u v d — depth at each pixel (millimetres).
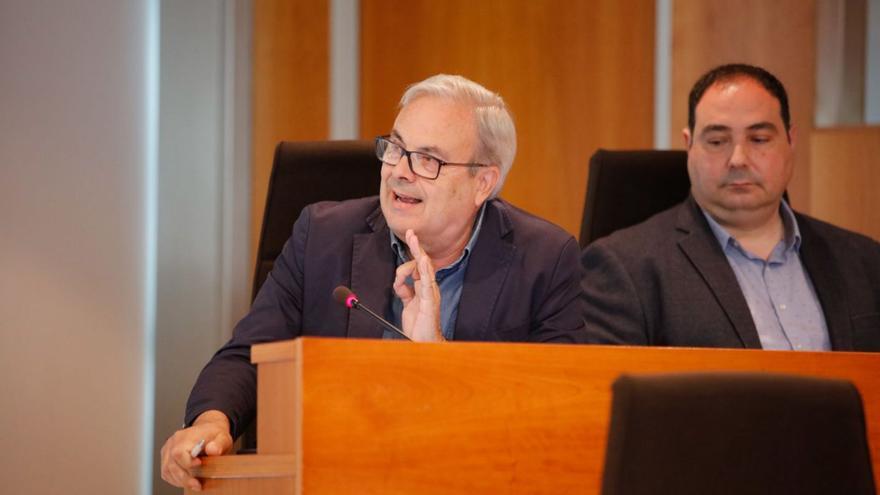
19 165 5645
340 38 7250
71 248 5938
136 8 6410
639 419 2146
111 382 6184
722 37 7164
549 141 7293
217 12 6656
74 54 5973
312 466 2781
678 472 2154
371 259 4199
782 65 7113
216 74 6637
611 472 2158
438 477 2877
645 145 7242
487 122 4133
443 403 2902
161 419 6395
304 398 2791
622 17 7277
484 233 4277
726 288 5031
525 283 4242
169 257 6531
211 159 6613
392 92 7340
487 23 7340
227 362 4043
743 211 5141
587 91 7281
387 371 2865
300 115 7086
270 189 4898
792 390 2223
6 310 5559
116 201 6246
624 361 3082
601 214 5406
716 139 5145
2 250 5555
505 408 2953
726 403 2186
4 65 5570
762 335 5109
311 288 4207
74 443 5941
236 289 6715
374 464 2830
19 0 5652
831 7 7152
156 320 6496
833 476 2217
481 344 2949
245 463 3092
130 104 6359
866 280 5234
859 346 5109
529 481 2951
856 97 7215
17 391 5613
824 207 6809
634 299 5016
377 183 4910
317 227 4289
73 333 5957
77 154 5984
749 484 2182
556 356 3018
